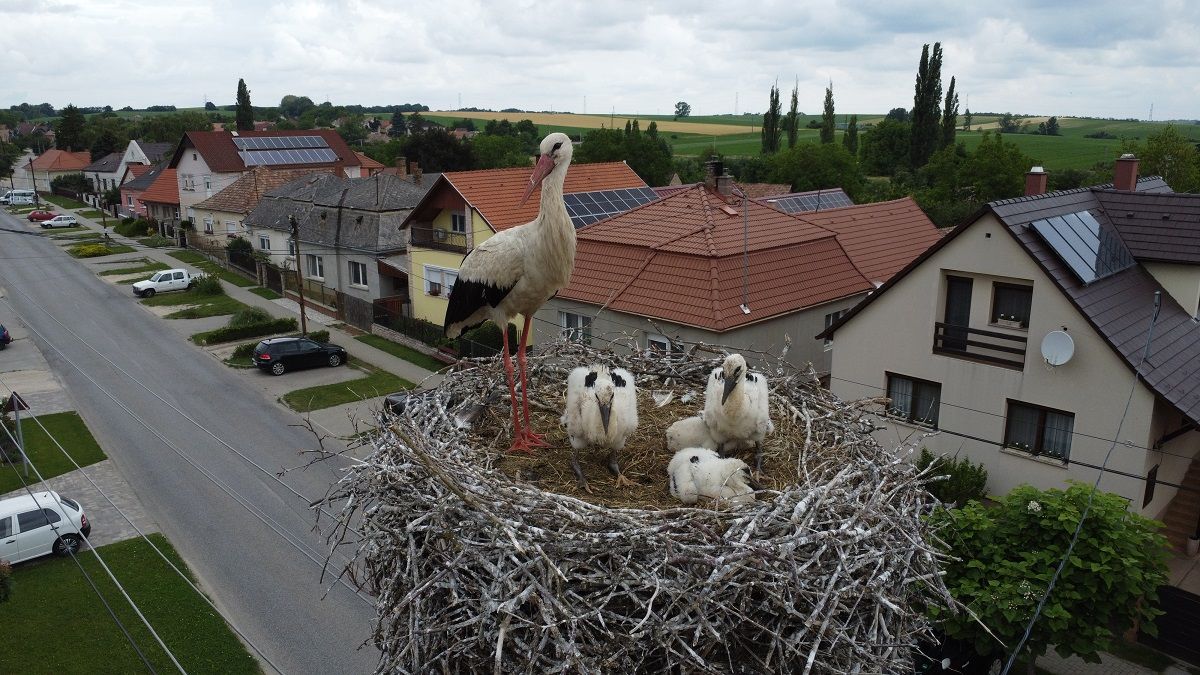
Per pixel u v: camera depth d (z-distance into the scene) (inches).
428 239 1158.3
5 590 486.9
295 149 2265.0
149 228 2239.2
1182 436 586.6
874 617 217.8
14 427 852.0
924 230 1048.2
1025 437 585.3
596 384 262.1
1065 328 544.1
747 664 212.2
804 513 223.6
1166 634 510.3
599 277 793.6
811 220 949.2
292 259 1530.5
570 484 267.4
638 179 1277.1
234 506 679.7
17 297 1472.7
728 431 276.8
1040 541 428.8
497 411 318.7
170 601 544.7
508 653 200.4
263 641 506.9
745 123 6215.6
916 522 252.2
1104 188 708.7
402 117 5708.7
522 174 1125.1
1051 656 509.4
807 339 777.6
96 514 668.1
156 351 1163.3
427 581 205.5
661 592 197.5
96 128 4067.4
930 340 618.5
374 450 261.4
